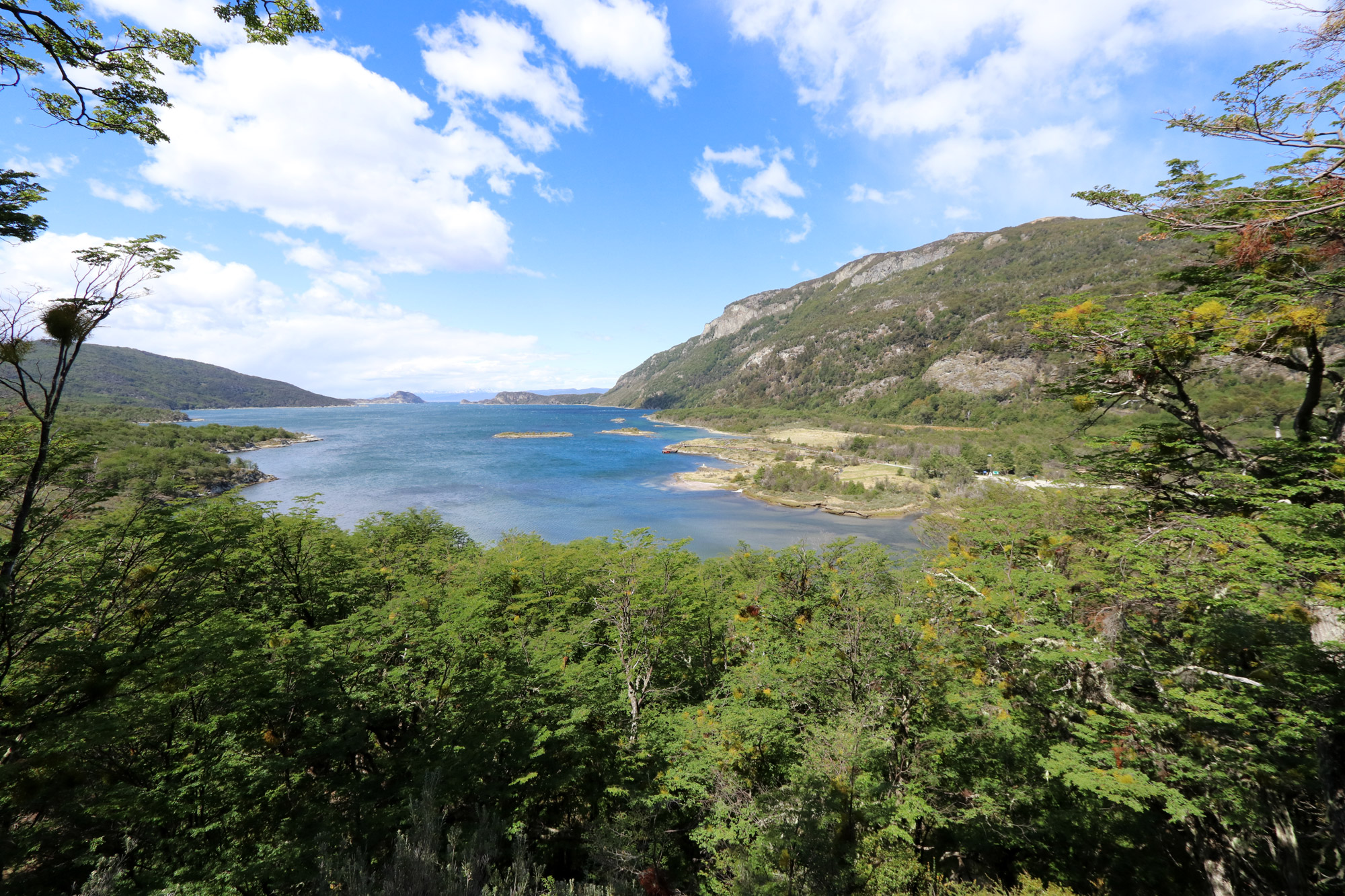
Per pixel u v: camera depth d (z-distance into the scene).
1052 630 9.76
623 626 16.48
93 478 8.95
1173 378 10.85
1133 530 11.41
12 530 7.51
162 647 8.58
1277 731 7.39
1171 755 8.13
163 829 9.27
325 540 17.97
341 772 10.69
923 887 9.57
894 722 11.29
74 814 7.80
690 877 10.99
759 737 11.68
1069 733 10.39
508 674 12.50
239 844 9.12
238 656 10.15
